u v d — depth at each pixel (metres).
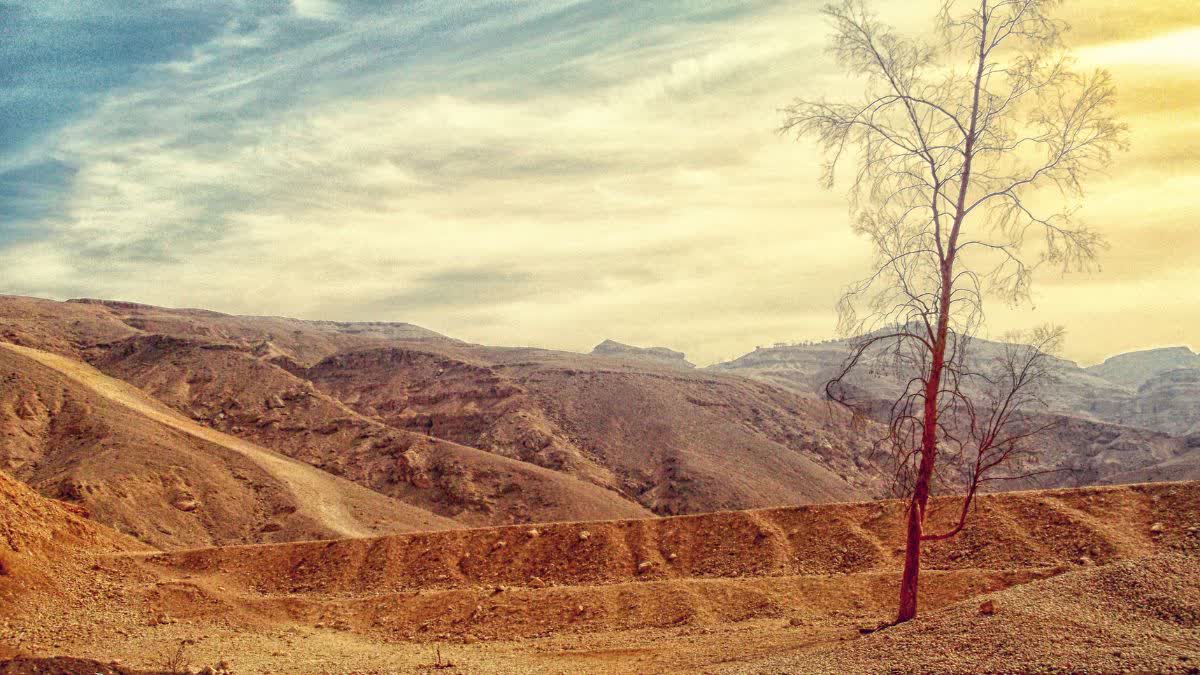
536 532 40.50
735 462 174.38
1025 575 28.72
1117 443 169.75
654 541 38.84
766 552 35.97
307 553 40.81
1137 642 14.94
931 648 16.55
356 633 31.94
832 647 19.06
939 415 22.78
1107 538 30.75
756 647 23.47
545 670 24.00
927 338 22.78
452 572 38.31
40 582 32.81
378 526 116.56
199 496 110.44
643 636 28.44
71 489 101.19
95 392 134.75
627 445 183.75
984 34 22.48
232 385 181.12
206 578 38.12
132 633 29.95
